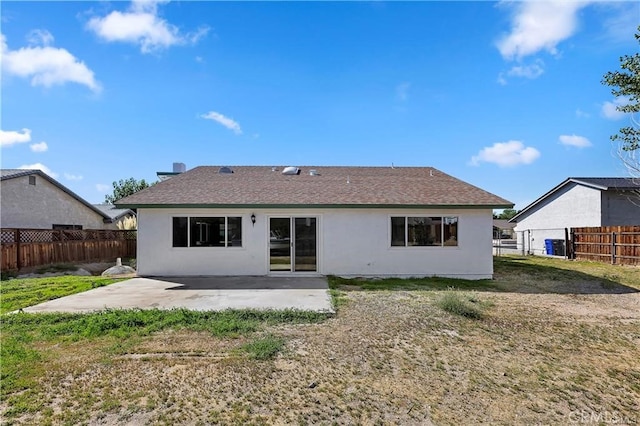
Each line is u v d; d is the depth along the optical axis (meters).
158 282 10.47
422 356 4.70
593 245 17.28
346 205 11.21
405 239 11.62
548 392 3.80
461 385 3.91
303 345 5.04
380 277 11.51
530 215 25.03
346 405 3.44
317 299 8.01
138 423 3.07
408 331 5.70
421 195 12.09
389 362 4.49
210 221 11.59
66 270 14.56
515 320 6.50
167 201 11.26
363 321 6.24
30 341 5.15
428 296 8.44
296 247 11.66
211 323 6.03
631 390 3.89
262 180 13.75
